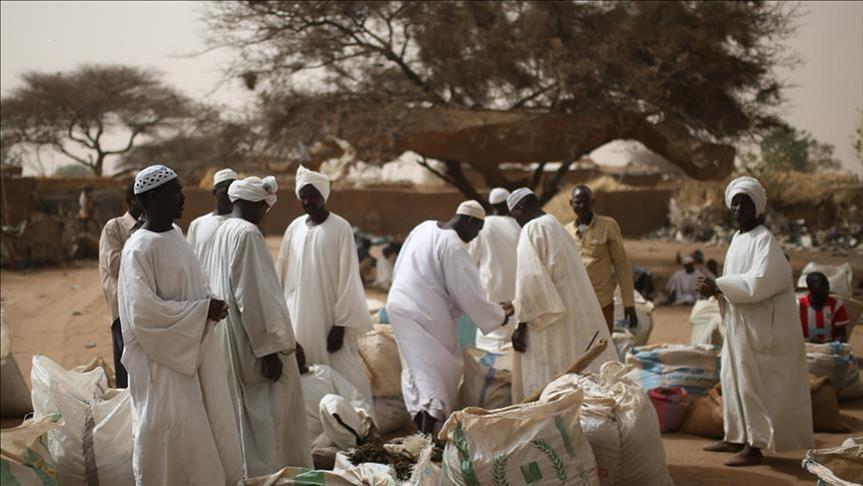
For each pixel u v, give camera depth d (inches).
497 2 823.7
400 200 1465.3
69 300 628.7
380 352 294.4
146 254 178.4
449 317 268.7
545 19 788.6
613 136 811.4
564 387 214.2
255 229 218.2
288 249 282.5
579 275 263.0
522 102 838.5
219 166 886.4
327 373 263.1
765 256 234.4
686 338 484.7
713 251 1125.1
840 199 940.0
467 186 911.7
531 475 183.3
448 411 261.1
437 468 198.1
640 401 210.1
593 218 318.0
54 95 1857.8
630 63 760.3
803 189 1006.4
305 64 844.6
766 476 233.3
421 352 262.2
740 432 244.2
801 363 239.0
